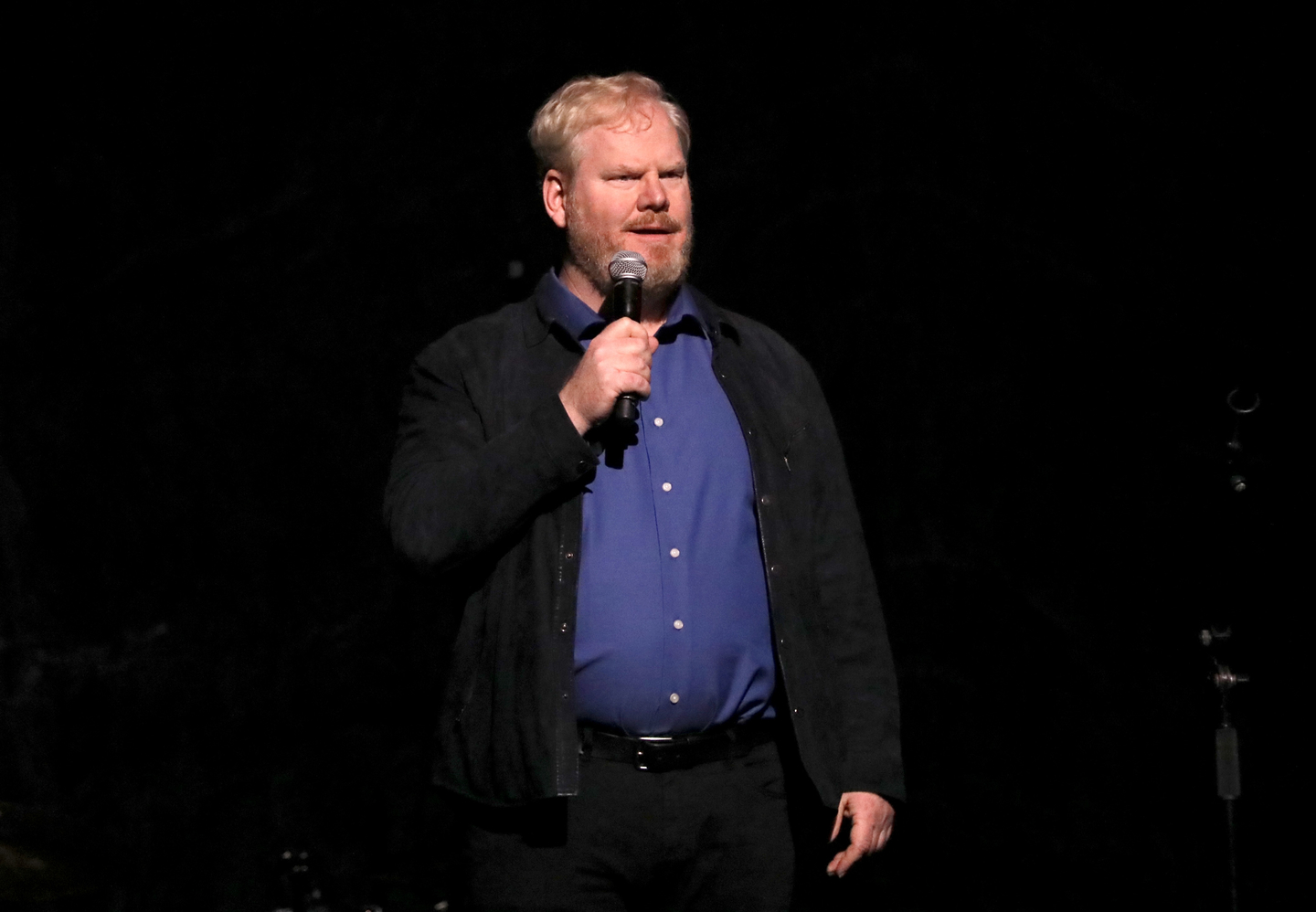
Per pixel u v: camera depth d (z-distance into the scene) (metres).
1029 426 15.77
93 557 15.80
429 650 16.44
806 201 16.11
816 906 15.33
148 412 15.98
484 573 7.72
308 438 16.30
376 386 16.36
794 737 7.82
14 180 15.59
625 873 7.46
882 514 16.03
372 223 16.25
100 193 15.80
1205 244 15.10
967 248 15.87
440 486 7.48
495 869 7.46
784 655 7.74
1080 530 15.55
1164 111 15.11
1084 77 15.31
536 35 16.11
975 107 15.71
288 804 15.80
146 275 15.95
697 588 7.57
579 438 7.28
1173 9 14.95
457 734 7.62
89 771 15.45
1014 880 15.30
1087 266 15.52
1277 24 14.65
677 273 8.12
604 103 8.12
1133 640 15.26
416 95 16.14
